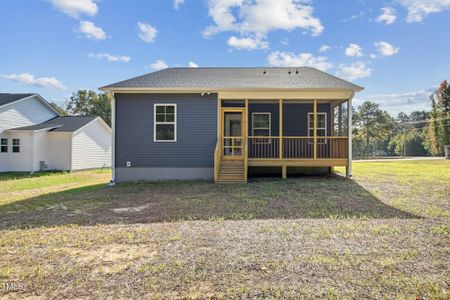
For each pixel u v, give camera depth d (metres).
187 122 11.03
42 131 17.09
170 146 11.02
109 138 21.45
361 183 9.48
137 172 11.01
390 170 14.36
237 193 7.93
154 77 12.08
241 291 2.67
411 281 2.83
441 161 22.55
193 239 4.18
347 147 10.72
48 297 2.62
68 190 9.41
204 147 11.02
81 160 18.30
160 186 9.48
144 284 2.83
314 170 12.38
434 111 36.75
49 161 17.56
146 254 3.62
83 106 40.47
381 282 2.82
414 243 3.89
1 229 4.81
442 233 4.31
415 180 10.20
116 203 6.93
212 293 2.65
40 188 10.16
